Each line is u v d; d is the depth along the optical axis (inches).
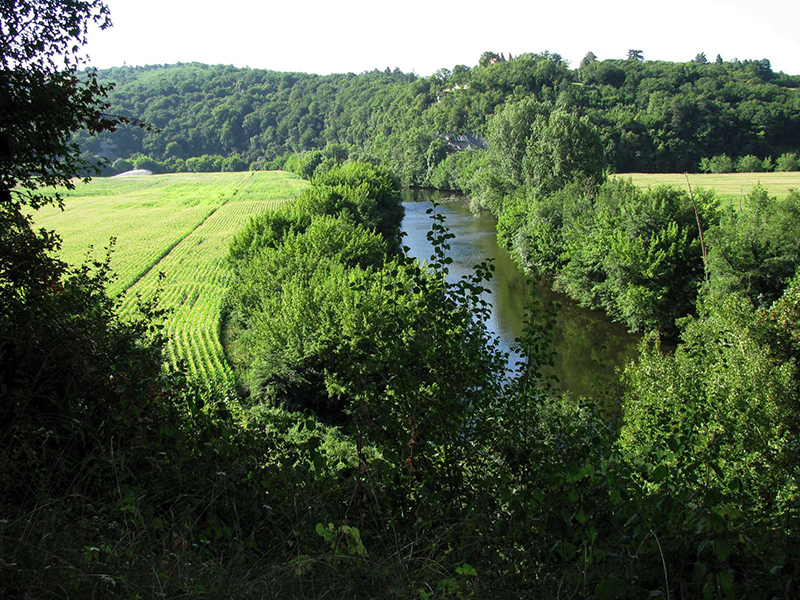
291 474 251.4
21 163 338.3
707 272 1348.4
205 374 1227.2
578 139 2327.8
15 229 336.5
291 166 7770.7
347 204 2425.0
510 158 2797.7
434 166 5172.2
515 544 217.0
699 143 3868.1
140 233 3403.1
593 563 191.5
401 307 309.1
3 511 203.5
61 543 183.8
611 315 1600.6
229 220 3873.0
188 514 215.9
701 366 668.1
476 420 291.3
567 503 215.8
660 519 204.8
